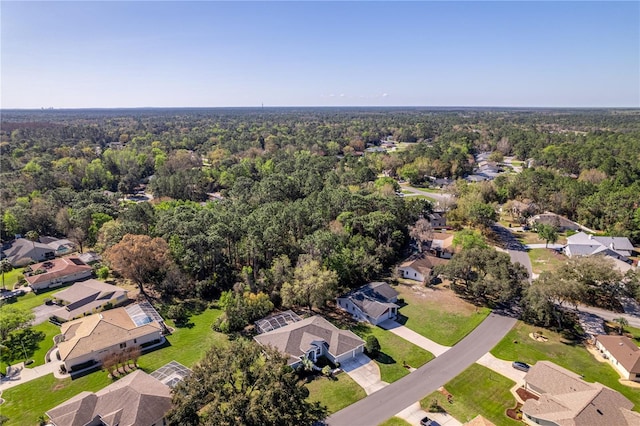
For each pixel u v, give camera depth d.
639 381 45.66
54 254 84.44
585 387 41.28
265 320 56.31
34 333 55.34
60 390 43.72
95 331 50.47
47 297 66.06
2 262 76.31
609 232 94.12
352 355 50.12
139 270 64.31
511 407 41.34
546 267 78.50
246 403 33.25
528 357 50.41
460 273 66.81
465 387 44.47
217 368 35.59
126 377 43.25
